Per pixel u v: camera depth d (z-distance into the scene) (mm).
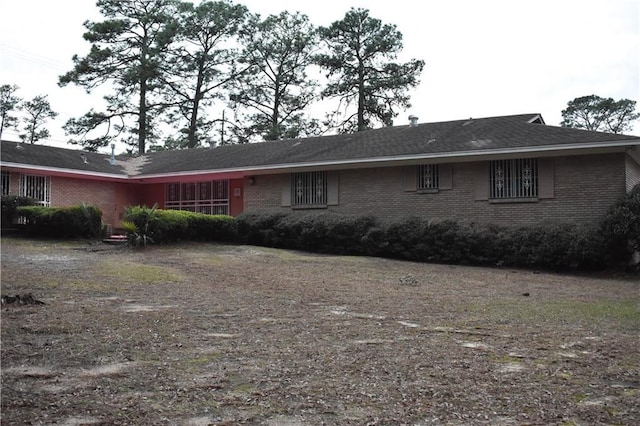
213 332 6676
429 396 4320
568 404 4156
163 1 39875
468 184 18094
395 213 19344
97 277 11398
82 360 5293
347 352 5738
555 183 16703
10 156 21469
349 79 42750
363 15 42156
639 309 8906
